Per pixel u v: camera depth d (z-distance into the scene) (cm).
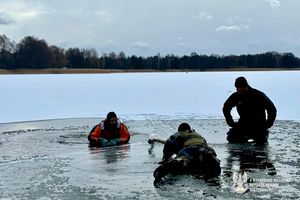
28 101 2747
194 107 2305
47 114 2067
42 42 9619
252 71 10012
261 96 1114
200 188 629
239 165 795
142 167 807
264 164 803
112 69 10069
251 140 1115
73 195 616
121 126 1161
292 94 2920
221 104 2466
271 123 1107
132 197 597
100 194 618
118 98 2919
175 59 10081
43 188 659
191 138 763
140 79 6097
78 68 9944
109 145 1120
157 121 1683
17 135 1353
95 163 855
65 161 887
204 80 5631
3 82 5272
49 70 9712
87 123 1700
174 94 3209
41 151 1048
